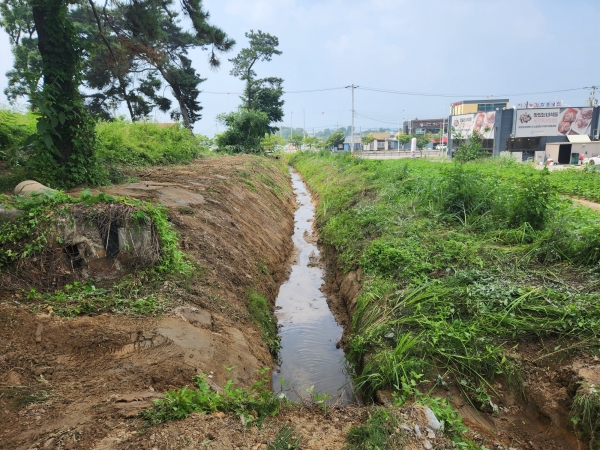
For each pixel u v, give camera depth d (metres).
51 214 6.12
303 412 4.53
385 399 5.54
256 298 8.36
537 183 9.62
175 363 4.77
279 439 3.71
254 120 37.28
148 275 6.58
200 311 6.28
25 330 4.88
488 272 7.36
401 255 8.67
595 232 7.62
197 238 8.53
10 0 25.33
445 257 8.22
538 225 9.08
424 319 6.41
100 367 4.57
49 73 10.38
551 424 4.72
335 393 6.64
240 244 10.23
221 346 5.66
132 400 3.98
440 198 11.58
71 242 6.14
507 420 4.96
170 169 16.14
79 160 10.88
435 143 81.94
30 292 5.60
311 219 19.25
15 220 6.33
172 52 33.34
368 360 6.45
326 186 23.12
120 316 5.51
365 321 7.46
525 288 6.51
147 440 3.43
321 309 9.73
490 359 5.47
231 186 14.24
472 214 10.42
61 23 10.21
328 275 11.62
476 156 31.27
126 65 19.88
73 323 5.11
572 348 5.29
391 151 72.62
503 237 8.91
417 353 5.96
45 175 10.20
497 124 45.25
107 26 25.06
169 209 9.41
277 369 7.24
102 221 6.35
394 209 12.27
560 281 6.75
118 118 21.88
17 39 30.03
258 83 46.97
